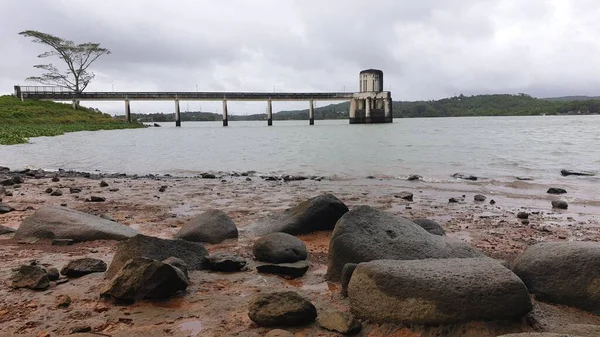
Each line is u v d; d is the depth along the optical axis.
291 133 55.75
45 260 6.10
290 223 7.64
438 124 86.38
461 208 10.20
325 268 5.83
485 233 7.84
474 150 25.70
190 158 24.77
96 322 4.10
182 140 42.09
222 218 7.58
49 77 92.31
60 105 84.00
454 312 3.74
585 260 4.42
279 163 21.53
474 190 12.80
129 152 28.78
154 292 4.62
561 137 36.59
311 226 7.67
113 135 52.69
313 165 20.17
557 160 20.09
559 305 4.39
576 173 15.55
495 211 9.86
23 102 76.88
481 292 3.76
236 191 13.12
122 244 5.59
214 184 14.82
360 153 25.31
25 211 9.78
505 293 3.76
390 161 20.91
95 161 23.67
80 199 11.59
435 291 3.82
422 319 3.80
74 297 4.72
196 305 4.54
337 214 7.76
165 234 7.77
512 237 7.56
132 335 3.84
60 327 4.00
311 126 88.88
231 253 6.14
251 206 10.62
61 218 7.44
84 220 7.54
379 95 95.75
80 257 6.26
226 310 4.42
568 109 162.00
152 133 59.66
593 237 7.52
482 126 68.44
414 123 97.25
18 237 7.23
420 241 5.39
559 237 7.55
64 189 13.60
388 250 5.23
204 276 5.46
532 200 11.16
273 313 4.04
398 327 3.87
